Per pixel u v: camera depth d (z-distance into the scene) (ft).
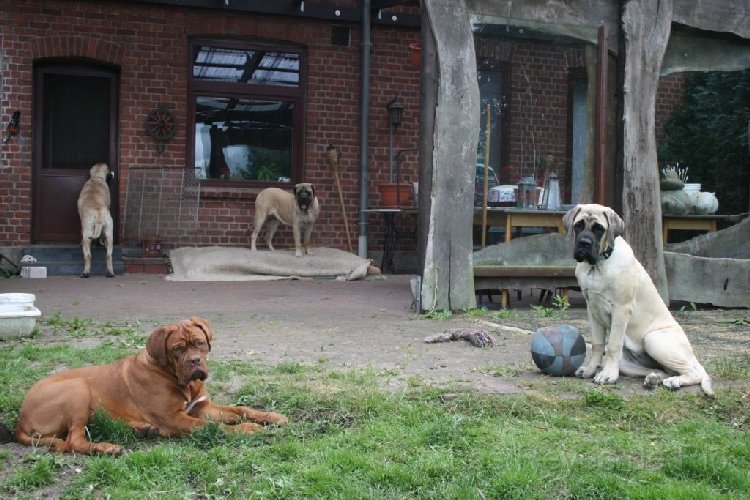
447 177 28.96
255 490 10.50
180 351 12.46
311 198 42.04
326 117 46.91
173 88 44.32
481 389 16.19
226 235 45.34
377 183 47.67
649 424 14.28
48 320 25.20
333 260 42.83
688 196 37.37
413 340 22.80
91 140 44.42
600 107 31.71
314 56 46.47
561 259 31.73
